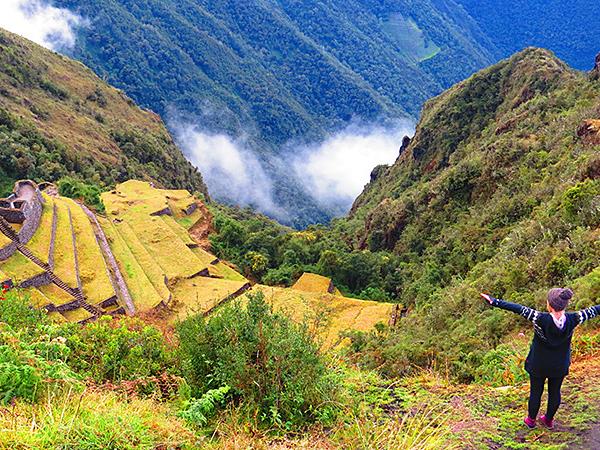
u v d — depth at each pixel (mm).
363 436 5301
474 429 5574
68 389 5531
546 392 6219
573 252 14555
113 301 25922
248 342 6750
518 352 8672
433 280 28422
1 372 5297
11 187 49312
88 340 7875
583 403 5773
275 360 6461
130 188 50719
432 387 7508
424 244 38719
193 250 40062
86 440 4371
